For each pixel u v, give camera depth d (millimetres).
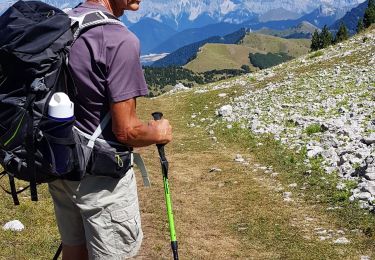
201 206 13625
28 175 4324
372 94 24172
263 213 12523
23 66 4082
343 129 17766
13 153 4277
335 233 10812
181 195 14703
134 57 4297
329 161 15250
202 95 39094
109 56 4230
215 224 12203
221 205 13547
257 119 23844
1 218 10930
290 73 40062
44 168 4277
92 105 4355
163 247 10641
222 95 36844
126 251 4832
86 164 4379
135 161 5105
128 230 4777
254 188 14562
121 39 4270
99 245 4734
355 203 11891
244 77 47969
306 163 15766
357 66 35031
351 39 53688
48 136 4188
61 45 4160
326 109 22906
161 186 15734
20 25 4137
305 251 10164
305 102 25859
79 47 4254
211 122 26922
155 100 42750
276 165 16500
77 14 4473
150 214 12977
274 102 27969
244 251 10500
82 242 5172
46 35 4133
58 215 5062
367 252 9781
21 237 9859
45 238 9938
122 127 4332
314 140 17938
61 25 4195
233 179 15781
